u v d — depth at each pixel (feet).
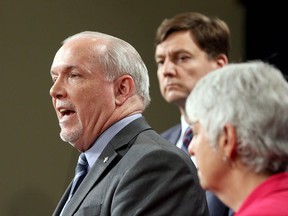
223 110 8.77
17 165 23.93
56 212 13.73
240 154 8.75
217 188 9.10
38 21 24.48
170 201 11.94
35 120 24.20
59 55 13.53
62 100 13.32
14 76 24.09
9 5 24.25
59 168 24.23
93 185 12.71
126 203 11.85
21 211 23.85
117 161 12.87
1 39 24.03
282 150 8.63
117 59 13.47
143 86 13.79
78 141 13.39
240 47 28.02
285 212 8.21
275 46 27.40
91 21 25.40
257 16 27.84
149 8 26.73
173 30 17.78
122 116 13.38
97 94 13.25
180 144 17.98
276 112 8.65
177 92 17.52
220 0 27.99
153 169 12.15
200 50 17.65
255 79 8.83
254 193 8.66
